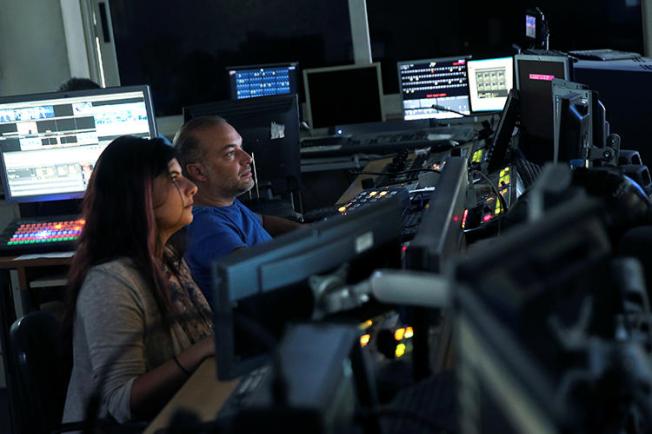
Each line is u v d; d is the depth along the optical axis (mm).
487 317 865
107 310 2205
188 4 6133
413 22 6047
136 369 2213
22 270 3938
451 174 2252
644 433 1185
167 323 2270
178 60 6215
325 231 1740
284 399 1059
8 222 4496
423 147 5238
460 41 6000
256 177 3924
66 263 3904
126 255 2277
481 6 5902
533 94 3930
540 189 1170
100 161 2316
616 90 3932
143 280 2266
